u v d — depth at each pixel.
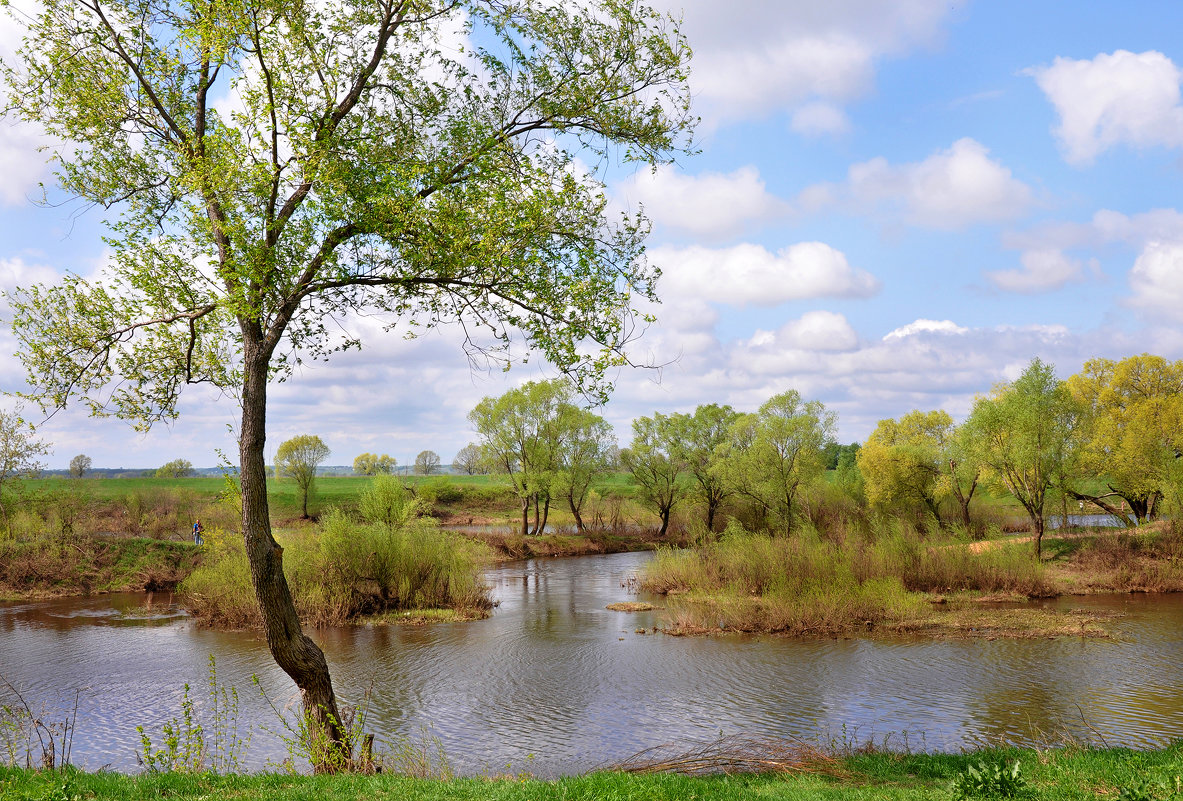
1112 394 49.09
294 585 30.00
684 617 27.81
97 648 24.33
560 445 59.91
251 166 10.10
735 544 36.47
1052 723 15.34
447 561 32.50
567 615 30.00
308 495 69.81
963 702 17.05
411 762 12.77
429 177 11.19
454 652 23.28
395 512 44.25
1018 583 32.59
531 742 14.97
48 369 11.62
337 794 8.20
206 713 17.28
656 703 17.58
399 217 10.48
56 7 11.34
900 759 11.64
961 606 29.84
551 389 58.97
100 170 12.27
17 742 14.94
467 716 16.83
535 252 11.28
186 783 8.77
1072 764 9.54
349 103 11.63
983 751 11.73
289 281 10.84
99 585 37.53
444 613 29.58
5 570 37.25
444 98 12.25
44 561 37.72
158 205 12.69
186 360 12.72
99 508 52.91
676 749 14.09
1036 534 39.06
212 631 27.20
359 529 31.75
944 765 10.75
